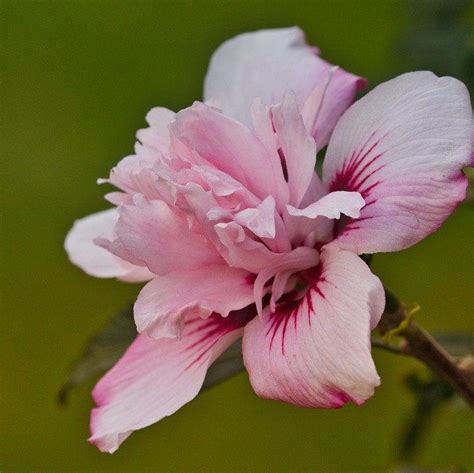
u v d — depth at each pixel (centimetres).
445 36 57
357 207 46
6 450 90
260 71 50
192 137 47
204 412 88
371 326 45
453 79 47
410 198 46
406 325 48
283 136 47
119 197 48
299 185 47
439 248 85
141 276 50
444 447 65
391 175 47
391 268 85
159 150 49
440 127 46
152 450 88
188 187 47
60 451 89
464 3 57
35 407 91
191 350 48
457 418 59
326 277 46
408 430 55
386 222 46
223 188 47
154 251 47
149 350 48
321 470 84
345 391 45
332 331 45
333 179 48
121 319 52
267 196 48
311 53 50
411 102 47
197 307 47
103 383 48
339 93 49
